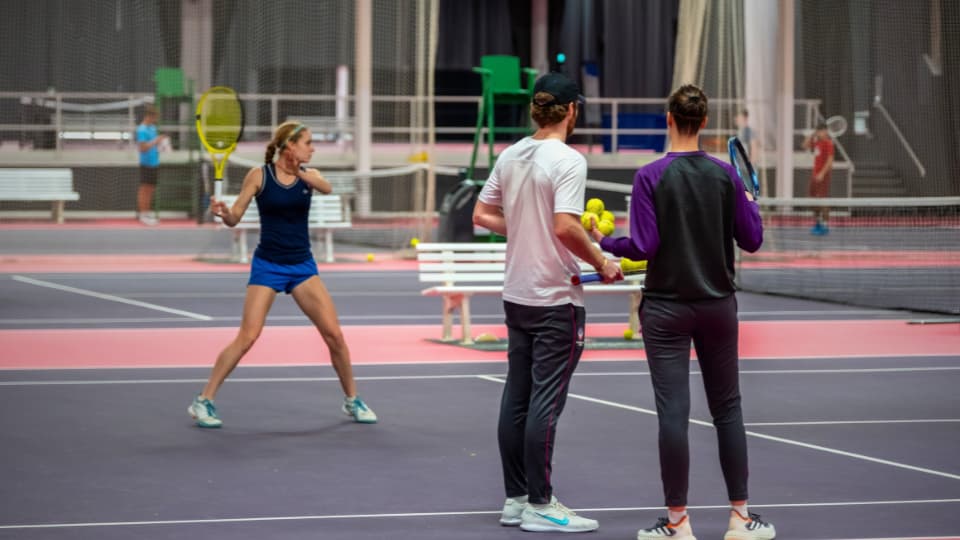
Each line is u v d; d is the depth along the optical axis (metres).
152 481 8.66
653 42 47.41
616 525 7.63
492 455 9.55
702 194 7.08
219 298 20.70
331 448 9.77
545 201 7.56
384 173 28.09
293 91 43.53
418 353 14.89
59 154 40.09
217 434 10.28
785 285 23.62
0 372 13.38
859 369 13.91
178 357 14.48
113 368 13.68
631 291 15.69
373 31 38.06
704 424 10.80
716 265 7.11
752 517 7.27
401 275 24.72
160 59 43.47
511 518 7.63
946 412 11.35
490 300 21.06
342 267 26.31
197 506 7.99
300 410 11.34
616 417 11.01
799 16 40.97
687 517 7.26
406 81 29.70
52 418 10.88
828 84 41.75
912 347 15.66
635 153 43.12
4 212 40.09
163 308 19.28
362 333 16.66
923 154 41.19
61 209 38.97
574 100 7.74
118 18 43.28
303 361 14.24
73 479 8.70
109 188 40.47
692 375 13.37
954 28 40.78
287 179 10.55
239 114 11.89
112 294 21.22
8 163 39.72
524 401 7.72
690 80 25.61
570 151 7.55
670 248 7.10
